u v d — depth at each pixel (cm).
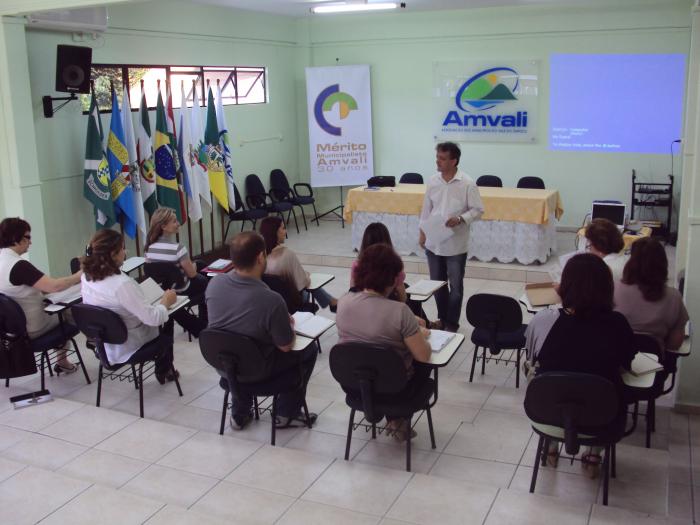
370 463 338
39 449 338
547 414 271
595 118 885
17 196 545
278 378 340
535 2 824
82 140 635
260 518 274
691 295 385
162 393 431
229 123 864
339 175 982
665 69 843
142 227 672
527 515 271
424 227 522
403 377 295
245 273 320
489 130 937
